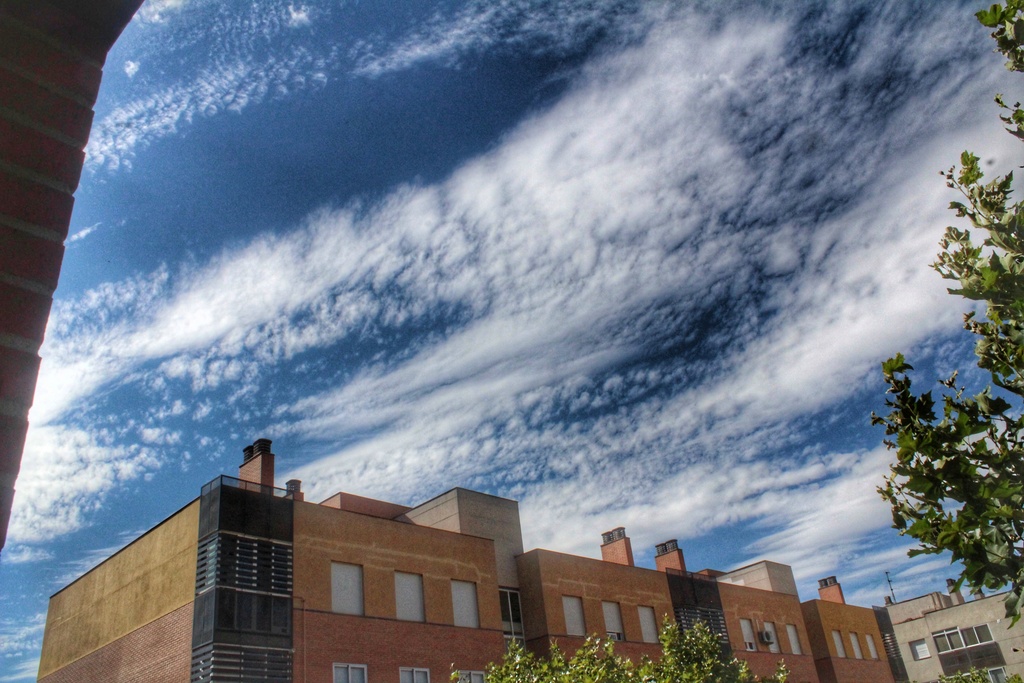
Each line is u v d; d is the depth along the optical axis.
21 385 2.91
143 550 31.08
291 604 28.31
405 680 30.41
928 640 66.50
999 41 6.54
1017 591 5.00
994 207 6.75
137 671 28.36
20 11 3.37
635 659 40.47
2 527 2.71
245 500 28.94
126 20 3.61
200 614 26.67
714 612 47.78
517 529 42.94
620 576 43.19
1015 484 5.11
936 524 5.31
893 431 5.87
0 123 3.17
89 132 3.43
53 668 33.22
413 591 32.75
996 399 5.62
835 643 57.69
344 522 31.59
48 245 3.15
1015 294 6.18
